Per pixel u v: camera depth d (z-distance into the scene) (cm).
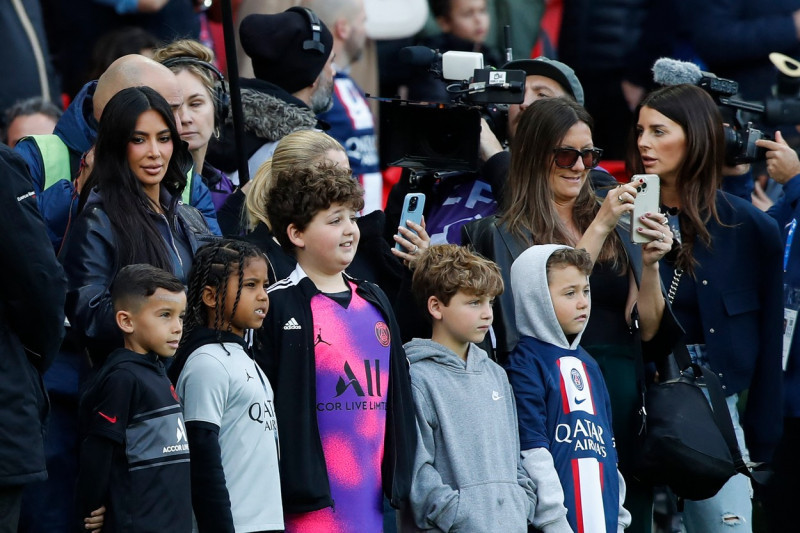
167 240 1540
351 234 1528
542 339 1659
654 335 1775
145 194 1527
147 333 1391
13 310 1341
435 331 1617
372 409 1506
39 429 1359
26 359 1360
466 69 1866
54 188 1606
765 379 1894
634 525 1777
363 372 1507
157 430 1364
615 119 2819
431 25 2664
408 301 1727
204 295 1446
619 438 1758
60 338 1377
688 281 1867
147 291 1389
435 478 1533
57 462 1504
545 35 2775
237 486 1408
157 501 1351
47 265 1341
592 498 1611
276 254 1577
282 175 1542
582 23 2780
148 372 1383
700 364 1859
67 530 1505
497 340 1700
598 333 1761
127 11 2348
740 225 1881
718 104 2102
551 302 1645
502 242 1739
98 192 1512
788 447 2077
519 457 1600
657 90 1916
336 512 1481
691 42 2738
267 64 2019
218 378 1407
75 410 1527
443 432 1555
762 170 2583
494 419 1577
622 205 1694
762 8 2691
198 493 1387
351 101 2475
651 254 1716
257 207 1650
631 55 2781
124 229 1485
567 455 1616
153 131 1527
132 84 1633
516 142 1777
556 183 1766
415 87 2625
